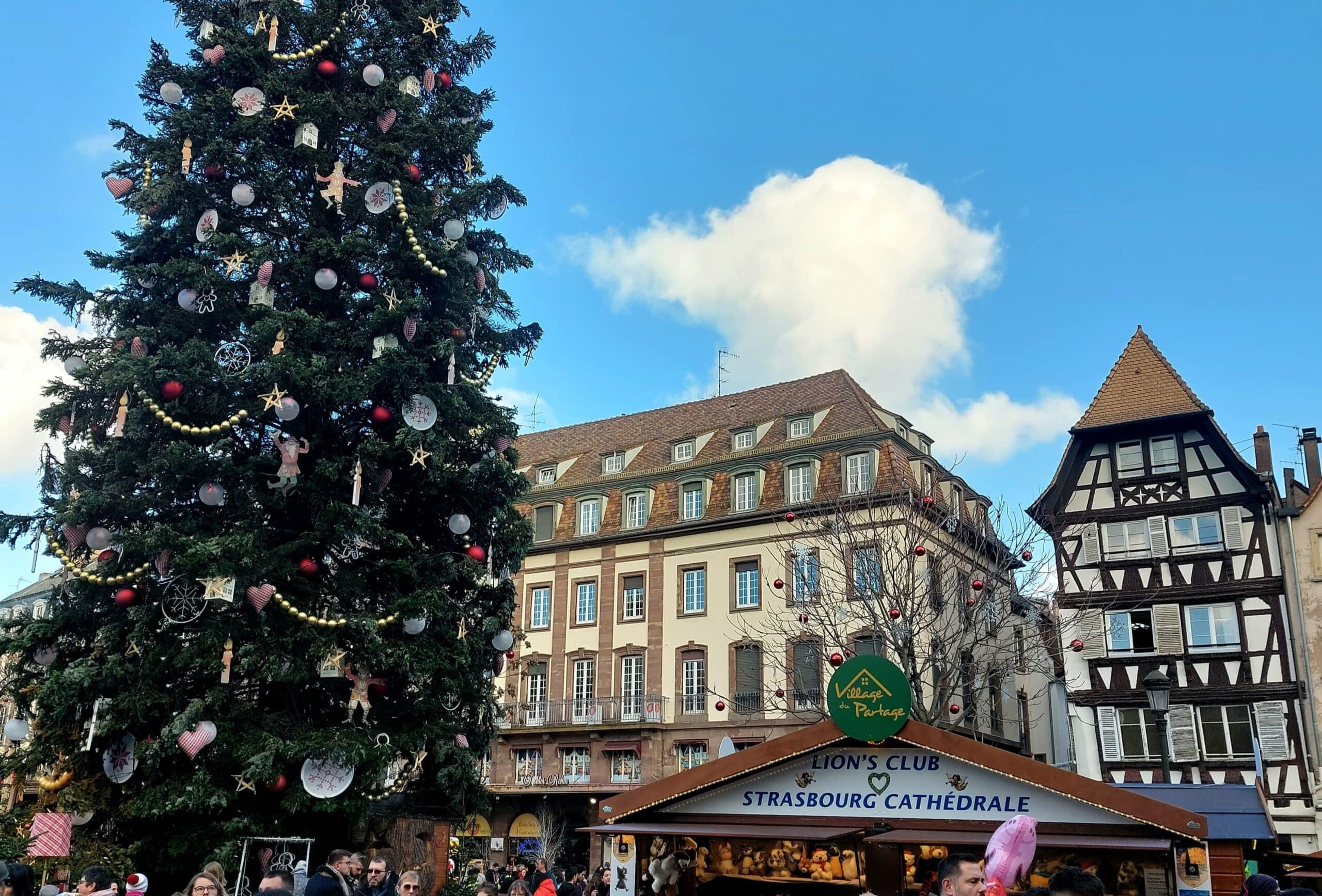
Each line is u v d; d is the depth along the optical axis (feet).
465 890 53.36
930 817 30.58
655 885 33.14
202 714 46.37
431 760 52.80
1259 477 101.60
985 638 86.07
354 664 49.47
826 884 31.65
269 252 52.80
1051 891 14.69
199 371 48.24
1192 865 27.55
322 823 49.47
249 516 50.01
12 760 47.39
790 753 32.12
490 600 58.65
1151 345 112.78
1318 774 93.45
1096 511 108.99
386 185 55.36
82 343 51.85
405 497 57.06
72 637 48.42
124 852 45.57
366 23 61.52
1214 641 100.78
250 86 56.34
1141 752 100.63
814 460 122.62
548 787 127.13
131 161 55.26
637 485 136.87
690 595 128.16
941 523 84.48
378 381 52.49
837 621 96.73
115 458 49.44
